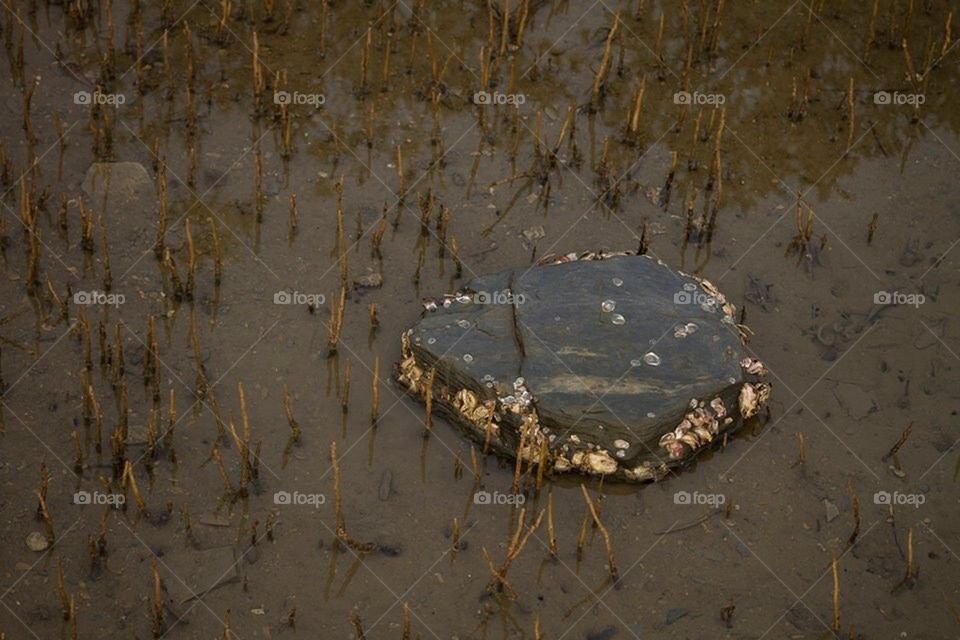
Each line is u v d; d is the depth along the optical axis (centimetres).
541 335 236
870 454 237
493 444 233
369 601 217
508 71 294
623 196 273
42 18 296
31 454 229
